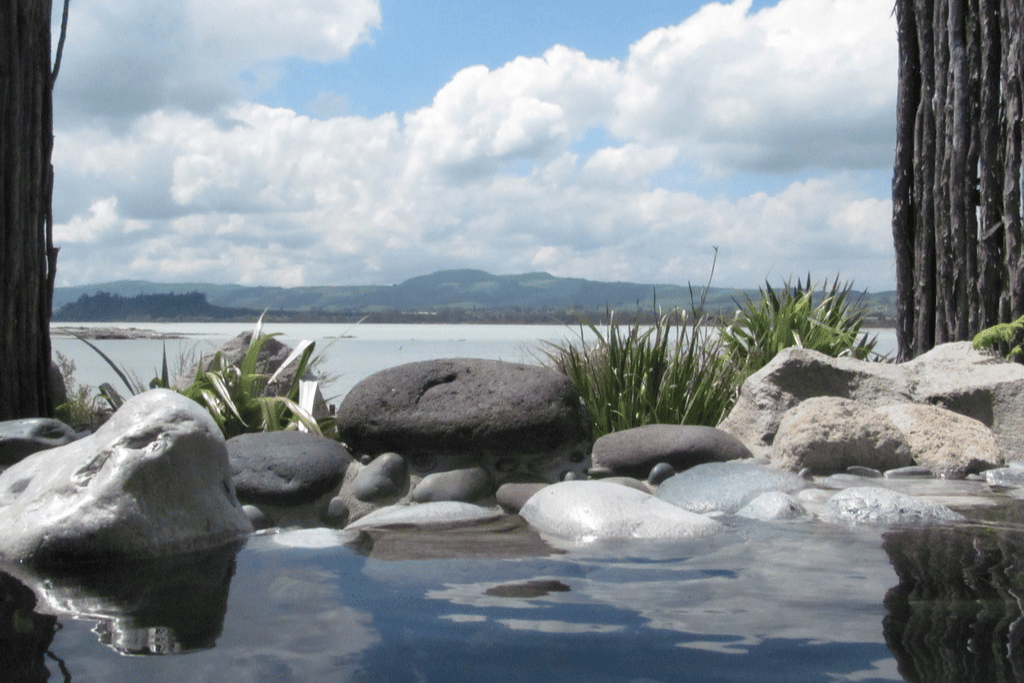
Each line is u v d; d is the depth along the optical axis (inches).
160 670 55.0
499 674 53.0
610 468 149.6
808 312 254.5
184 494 102.4
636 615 66.5
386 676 53.1
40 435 150.6
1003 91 202.1
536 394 145.7
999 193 204.2
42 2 185.3
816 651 57.0
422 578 79.7
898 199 227.9
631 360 185.6
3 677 54.1
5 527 97.3
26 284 183.6
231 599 73.1
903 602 69.5
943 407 173.6
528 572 82.0
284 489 131.7
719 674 52.7
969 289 209.0
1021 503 121.1
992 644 57.7
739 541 97.0
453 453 142.6
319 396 215.0
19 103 180.2
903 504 111.3
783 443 156.6
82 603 73.0
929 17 218.8
